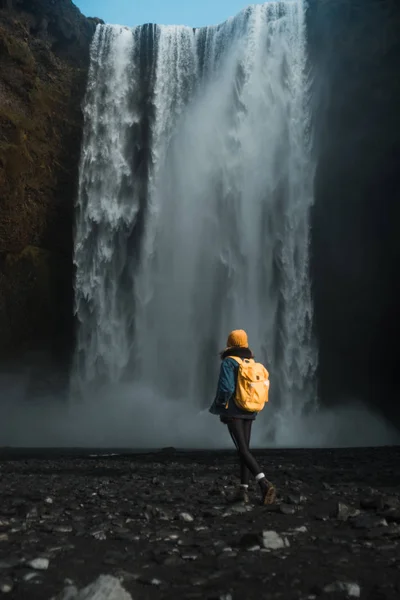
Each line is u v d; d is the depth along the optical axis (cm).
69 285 3158
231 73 3164
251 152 3097
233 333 680
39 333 3084
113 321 3116
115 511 643
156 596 359
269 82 3095
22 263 3009
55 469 1164
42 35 3156
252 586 371
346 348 3088
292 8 3080
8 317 2988
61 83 3170
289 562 420
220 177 3127
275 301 3033
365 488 800
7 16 3011
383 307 3064
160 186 3177
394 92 2873
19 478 998
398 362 3106
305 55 3033
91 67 3238
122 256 3158
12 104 2969
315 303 3056
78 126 3186
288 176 3048
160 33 3250
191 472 1073
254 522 568
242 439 655
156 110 3209
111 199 3167
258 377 660
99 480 958
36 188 3027
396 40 2833
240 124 3123
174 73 3225
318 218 3034
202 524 567
